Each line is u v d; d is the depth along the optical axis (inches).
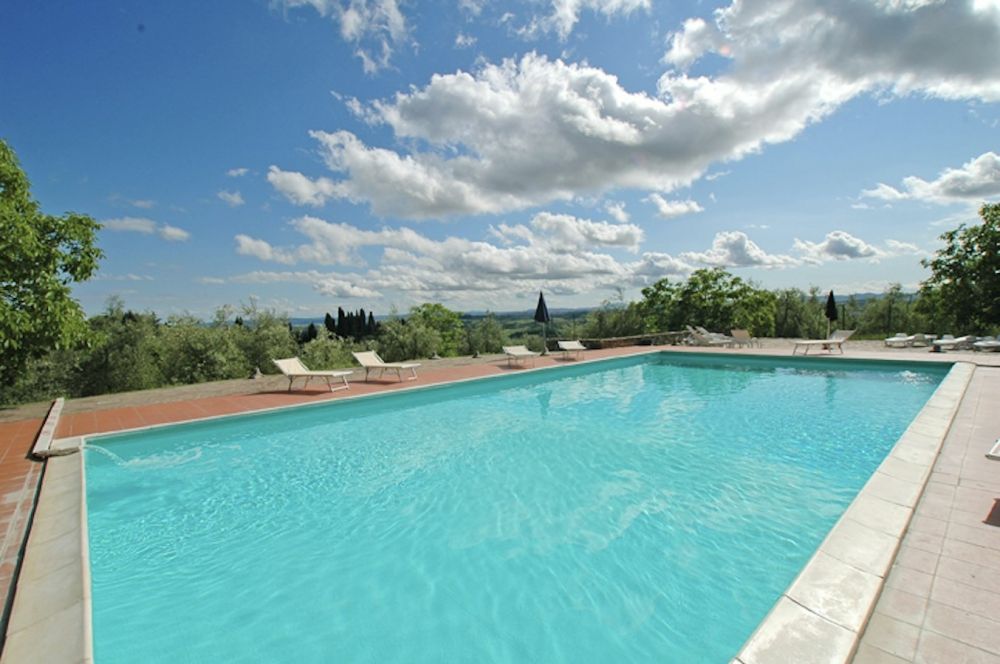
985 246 642.2
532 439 246.7
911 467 139.8
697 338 700.0
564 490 177.5
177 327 694.5
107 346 687.7
